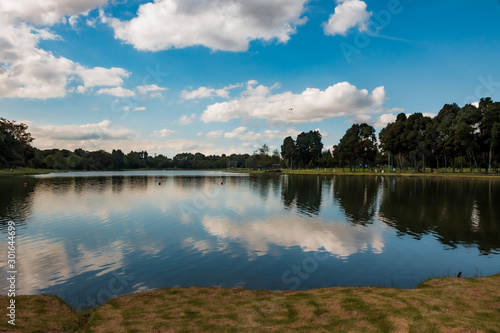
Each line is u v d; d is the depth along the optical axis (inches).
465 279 463.2
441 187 2128.4
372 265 571.2
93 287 468.1
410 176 3585.1
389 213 1126.4
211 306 366.6
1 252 657.6
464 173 3713.1
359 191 1937.7
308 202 1456.7
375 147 5364.2
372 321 307.6
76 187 2349.9
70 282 488.7
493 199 1482.5
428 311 330.6
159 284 482.0
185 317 331.6
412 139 3887.8
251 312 343.3
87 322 326.6
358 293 400.5
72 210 1227.9
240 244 717.3
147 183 2910.9
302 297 393.7
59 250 671.8
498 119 3289.9
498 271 540.7
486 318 311.9
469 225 914.1
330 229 870.4
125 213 1161.4
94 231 856.3
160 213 1157.1
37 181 3036.4
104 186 2493.8
